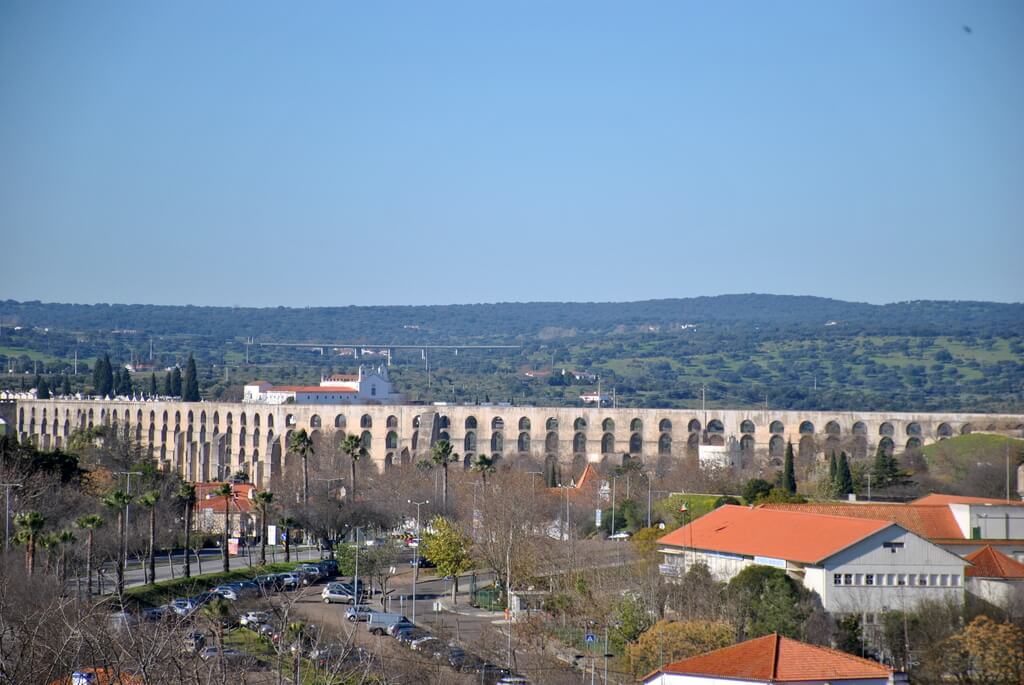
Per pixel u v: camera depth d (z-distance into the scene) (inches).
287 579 6358.3
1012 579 5137.8
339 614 5664.4
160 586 5880.9
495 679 4500.5
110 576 6343.5
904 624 4680.1
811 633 4717.0
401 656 4598.9
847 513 5979.3
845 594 5029.5
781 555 5226.4
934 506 6058.1
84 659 3395.7
